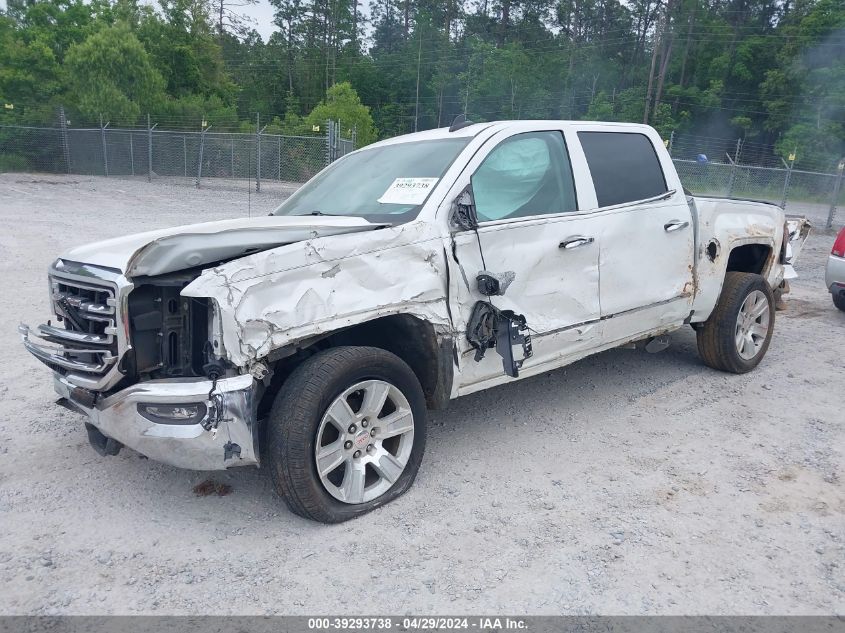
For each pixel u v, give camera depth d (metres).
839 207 28.62
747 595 3.02
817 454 4.43
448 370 3.88
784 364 6.36
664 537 3.45
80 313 3.33
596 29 84.31
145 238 3.53
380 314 3.52
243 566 3.18
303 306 3.28
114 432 3.34
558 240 4.38
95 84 38.03
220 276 3.09
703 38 70.50
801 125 54.28
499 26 86.94
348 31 87.38
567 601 2.96
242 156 28.11
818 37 58.22
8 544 3.31
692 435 4.71
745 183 28.17
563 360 4.55
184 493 3.84
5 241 12.19
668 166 5.40
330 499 3.46
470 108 72.00
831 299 9.79
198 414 3.13
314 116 44.97
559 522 3.57
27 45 43.03
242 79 80.44
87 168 30.33
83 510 3.65
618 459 4.32
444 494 3.86
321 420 3.35
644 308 5.00
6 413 4.89
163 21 53.41
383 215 4.02
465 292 3.90
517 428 4.80
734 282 5.80
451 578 3.11
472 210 3.86
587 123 4.94
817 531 3.53
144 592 2.98
